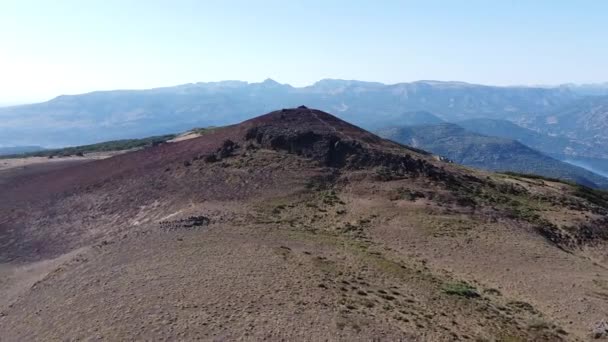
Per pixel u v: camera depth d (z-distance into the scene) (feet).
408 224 140.77
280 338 72.13
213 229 127.34
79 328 77.46
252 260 103.35
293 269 99.19
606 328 87.25
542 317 92.27
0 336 81.15
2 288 114.21
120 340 72.33
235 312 79.25
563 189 222.69
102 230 155.22
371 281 98.73
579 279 111.75
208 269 97.71
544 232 149.07
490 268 115.34
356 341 72.79
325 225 140.97
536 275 112.47
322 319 78.23
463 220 146.61
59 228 164.25
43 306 88.89
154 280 92.89
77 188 206.28
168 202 166.30
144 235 122.31
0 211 191.72
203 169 190.29
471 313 89.20
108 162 245.45
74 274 100.99
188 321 76.38
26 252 146.20
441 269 113.09
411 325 79.97
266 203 155.74
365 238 131.54
